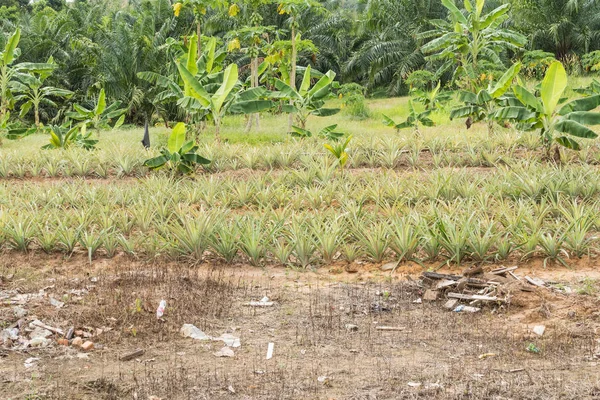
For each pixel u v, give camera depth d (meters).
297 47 22.69
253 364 5.54
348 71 44.06
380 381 5.18
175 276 7.93
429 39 40.31
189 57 17.62
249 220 9.26
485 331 6.29
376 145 15.78
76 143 17.42
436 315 6.76
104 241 8.99
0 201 11.27
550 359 5.61
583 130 12.87
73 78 38.97
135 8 52.84
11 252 9.16
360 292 7.45
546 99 13.53
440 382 5.16
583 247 8.39
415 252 8.62
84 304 6.91
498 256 8.36
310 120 27.17
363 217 9.77
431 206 9.71
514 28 35.81
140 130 25.67
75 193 12.04
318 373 5.35
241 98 17.05
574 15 35.97
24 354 5.70
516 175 11.92
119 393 4.98
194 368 5.46
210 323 6.50
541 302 6.80
